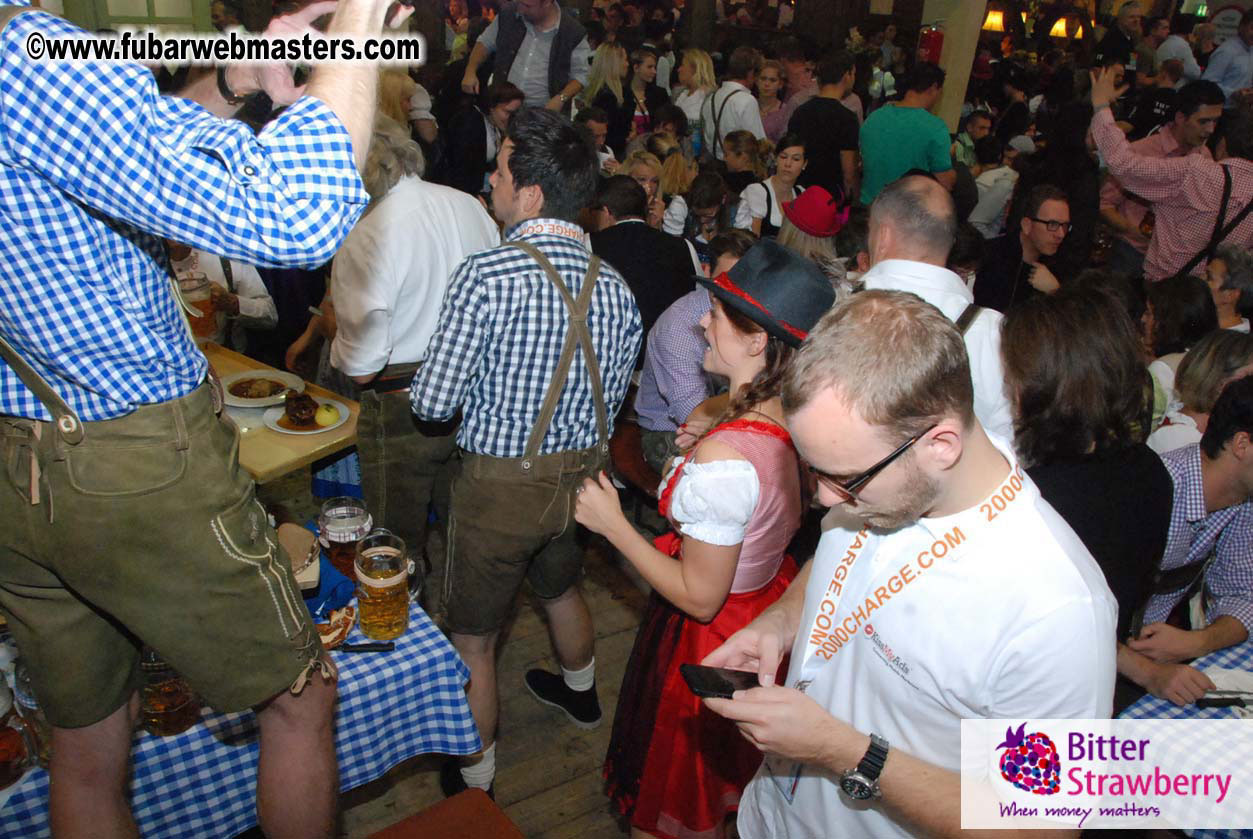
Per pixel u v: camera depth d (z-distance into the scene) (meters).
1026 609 1.01
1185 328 2.91
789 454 1.59
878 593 1.15
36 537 0.99
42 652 1.11
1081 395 1.47
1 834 1.29
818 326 1.03
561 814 2.36
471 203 2.53
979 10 8.16
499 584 2.07
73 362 0.89
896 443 0.97
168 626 1.04
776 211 4.62
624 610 3.23
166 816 1.42
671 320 2.86
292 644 1.13
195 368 1.01
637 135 5.93
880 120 4.95
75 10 5.58
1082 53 11.22
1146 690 1.80
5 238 0.82
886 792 1.12
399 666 1.59
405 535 2.63
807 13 11.23
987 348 2.07
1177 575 2.02
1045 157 5.18
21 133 0.79
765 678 1.37
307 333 3.40
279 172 0.85
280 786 1.22
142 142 0.80
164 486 0.97
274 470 2.20
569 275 1.92
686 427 1.97
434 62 8.80
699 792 1.76
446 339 1.86
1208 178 3.88
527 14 5.62
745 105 5.75
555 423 1.98
